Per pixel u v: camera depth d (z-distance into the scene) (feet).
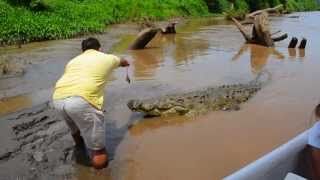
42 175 10.43
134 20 54.49
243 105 15.47
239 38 36.27
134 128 13.35
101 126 10.62
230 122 13.70
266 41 31.09
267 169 6.14
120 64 11.71
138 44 29.55
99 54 11.24
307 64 23.73
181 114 14.39
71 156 11.41
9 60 24.36
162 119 14.08
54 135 12.76
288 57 26.25
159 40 35.29
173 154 11.48
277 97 16.55
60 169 10.72
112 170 10.64
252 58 25.86
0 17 34.96
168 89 17.88
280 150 6.58
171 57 26.30
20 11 39.11
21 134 12.83
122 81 19.39
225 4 78.07
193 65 23.48
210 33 40.81
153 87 18.26
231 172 10.43
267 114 14.44
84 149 11.81
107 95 16.99
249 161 10.97
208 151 11.60
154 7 61.00
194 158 11.21
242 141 12.20
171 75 20.72
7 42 32.04
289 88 17.98
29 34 33.60
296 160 6.73
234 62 24.41
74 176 10.39
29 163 11.01
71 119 11.18
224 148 11.76
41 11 41.86
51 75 21.18
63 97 10.52
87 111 10.40
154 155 11.44
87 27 39.34
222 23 54.29
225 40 34.96
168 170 10.59
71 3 48.44
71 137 12.60
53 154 11.52
